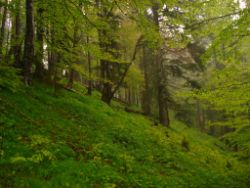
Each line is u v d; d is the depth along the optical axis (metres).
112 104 29.19
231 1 12.58
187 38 15.49
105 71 29.61
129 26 26.52
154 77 32.53
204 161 19.20
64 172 9.36
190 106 41.84
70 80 24.92
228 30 10.91
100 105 22.27
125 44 29.08
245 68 15.05
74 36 19.27
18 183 8.12
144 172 12.02
